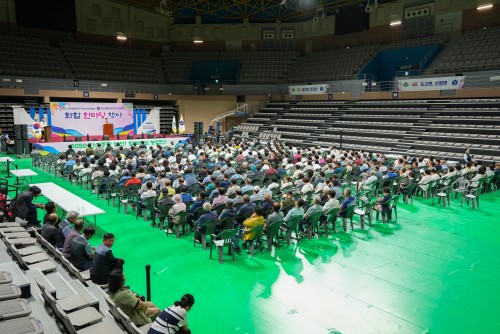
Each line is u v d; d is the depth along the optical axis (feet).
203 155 63.00
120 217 41.29
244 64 132.98
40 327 13.53
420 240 34.81
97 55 116.16
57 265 23.43
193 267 28.71
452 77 86.43
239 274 27.53
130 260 29.96
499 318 21.90
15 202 32.45
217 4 131.13
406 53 109.19
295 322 21.40
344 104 106.52
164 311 16.49
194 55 135.13
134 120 103.40
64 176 60.23
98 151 71.51
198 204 34.65
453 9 104.73
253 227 29.96
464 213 43.93
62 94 99.14
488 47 92.12
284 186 43.78
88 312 16.15
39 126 87.40
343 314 22.27
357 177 54.95
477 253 31.73
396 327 20.97
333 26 130.62
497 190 56.18
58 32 115.14
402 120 89.56
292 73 130.00
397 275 27.53
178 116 123.54
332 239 35.09
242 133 116.98
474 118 78.28
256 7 131.75
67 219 26.73
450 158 71.61
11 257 22.59
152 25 135.03
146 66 125.49
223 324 21.11
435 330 20.66
